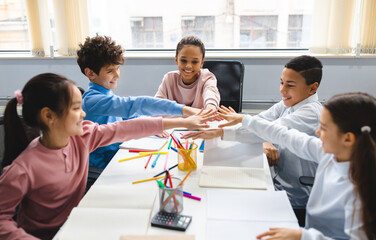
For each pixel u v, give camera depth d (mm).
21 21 2980
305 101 1338
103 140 1162
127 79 2898
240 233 810
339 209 855
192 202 950
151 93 2924
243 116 1259
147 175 1114
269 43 2922
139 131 1195
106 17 2889
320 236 773
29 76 2973
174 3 2842
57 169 988
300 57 1298
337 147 807
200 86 1825
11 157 997
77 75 2932
